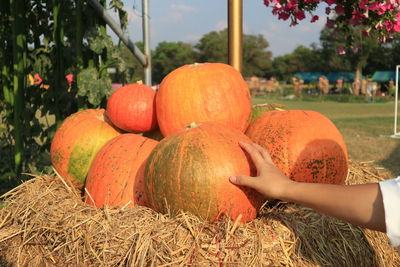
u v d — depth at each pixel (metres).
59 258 1.67
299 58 80.56
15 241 1.85
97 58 3.56
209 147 1.69
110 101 2.46
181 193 1.65
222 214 1.65
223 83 2.12
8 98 4.01
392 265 2.03
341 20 2.94
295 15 3.00
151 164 1.77
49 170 3.38
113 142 2.23
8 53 4.00
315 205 0.98
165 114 2.16
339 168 2.11
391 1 2.63
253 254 1.51
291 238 1.66
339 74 62.31
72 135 2.43
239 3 3.07
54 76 3.85
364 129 11.16
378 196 0.85
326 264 1.66
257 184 1.19
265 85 50.50
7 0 3.91
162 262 1.45
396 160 6.38
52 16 3.94
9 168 4.11
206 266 1.44
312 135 2.09
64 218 1.77
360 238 1.83
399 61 53.75
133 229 1.62
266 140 2.12
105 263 1.52
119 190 2.04
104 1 3.53
